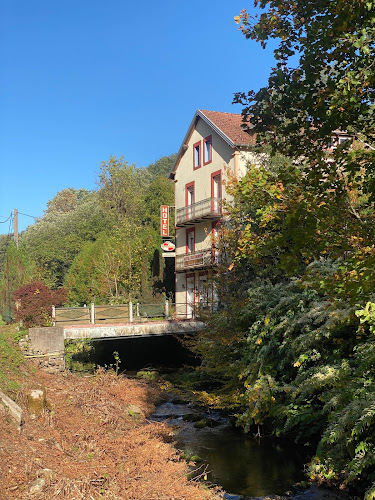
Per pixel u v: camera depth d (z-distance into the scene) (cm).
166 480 900
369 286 526
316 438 1206
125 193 5281
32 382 1443
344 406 864
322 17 573
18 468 824
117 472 902
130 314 2352
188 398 1723
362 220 624
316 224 573
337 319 912
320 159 603
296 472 1037
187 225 3300
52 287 4856
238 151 2758
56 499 741
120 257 3834
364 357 850
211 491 908
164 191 5041
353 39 533
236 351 1451
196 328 2328
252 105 664
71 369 2125
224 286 1756
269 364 1223
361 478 895
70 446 1024
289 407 1108
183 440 1307
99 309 2289
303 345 1030
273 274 1673
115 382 1838
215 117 3077
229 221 2173
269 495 913
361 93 557
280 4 626
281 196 604
